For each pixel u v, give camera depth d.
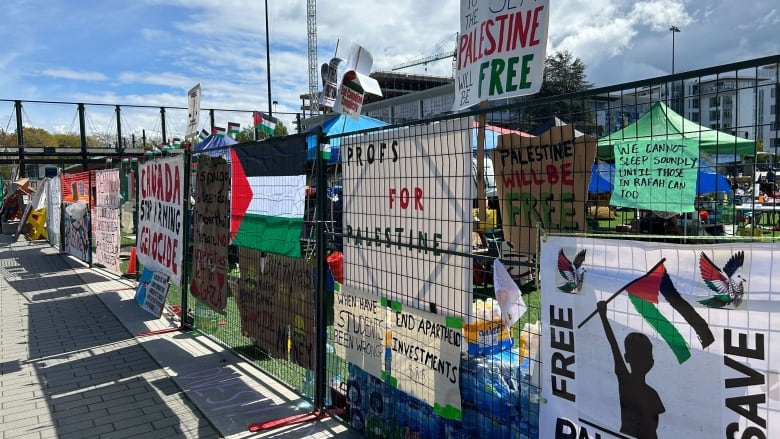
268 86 33.81
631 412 2.10
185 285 6.63
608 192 3.82
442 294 3.06
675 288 1.95
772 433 1.70
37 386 4.85
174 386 4.77
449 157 2.96
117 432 3.93
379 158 3.54
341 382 4.17
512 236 2.84
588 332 2.26
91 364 5.41
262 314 4.88
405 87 96.69
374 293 3.65
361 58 5.20
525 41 3.16
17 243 17.56
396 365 3.47
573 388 2.34
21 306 8.03
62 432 3.95
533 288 3.20
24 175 42.31
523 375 2.81
